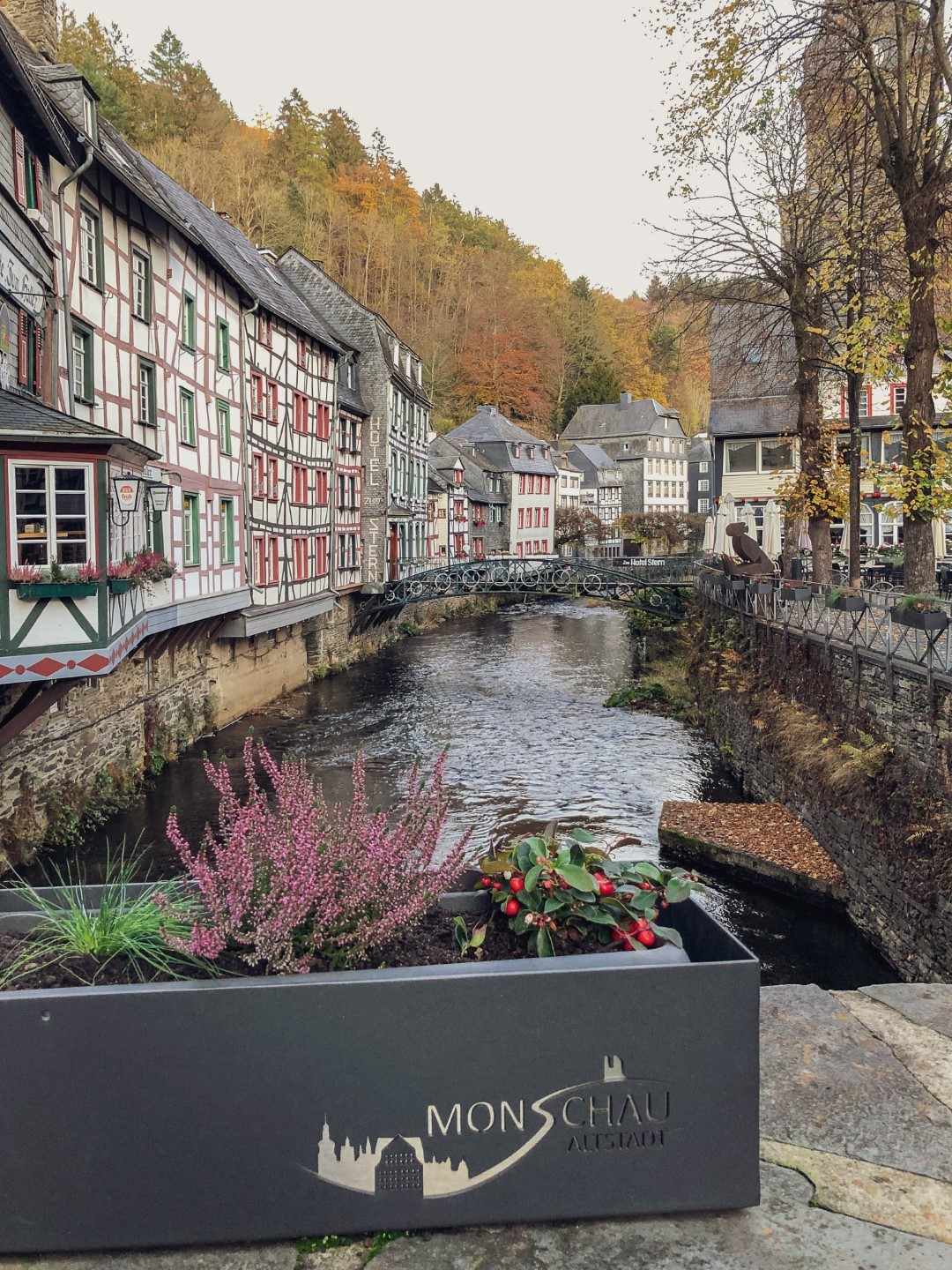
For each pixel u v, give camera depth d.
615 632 39.53
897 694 9.83
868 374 13.70
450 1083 2.02
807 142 14.82
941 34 11.09
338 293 33.81
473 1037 2.02
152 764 15.95
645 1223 2.10
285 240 47.03
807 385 17.91
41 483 9.52
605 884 2.38
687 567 33.34
